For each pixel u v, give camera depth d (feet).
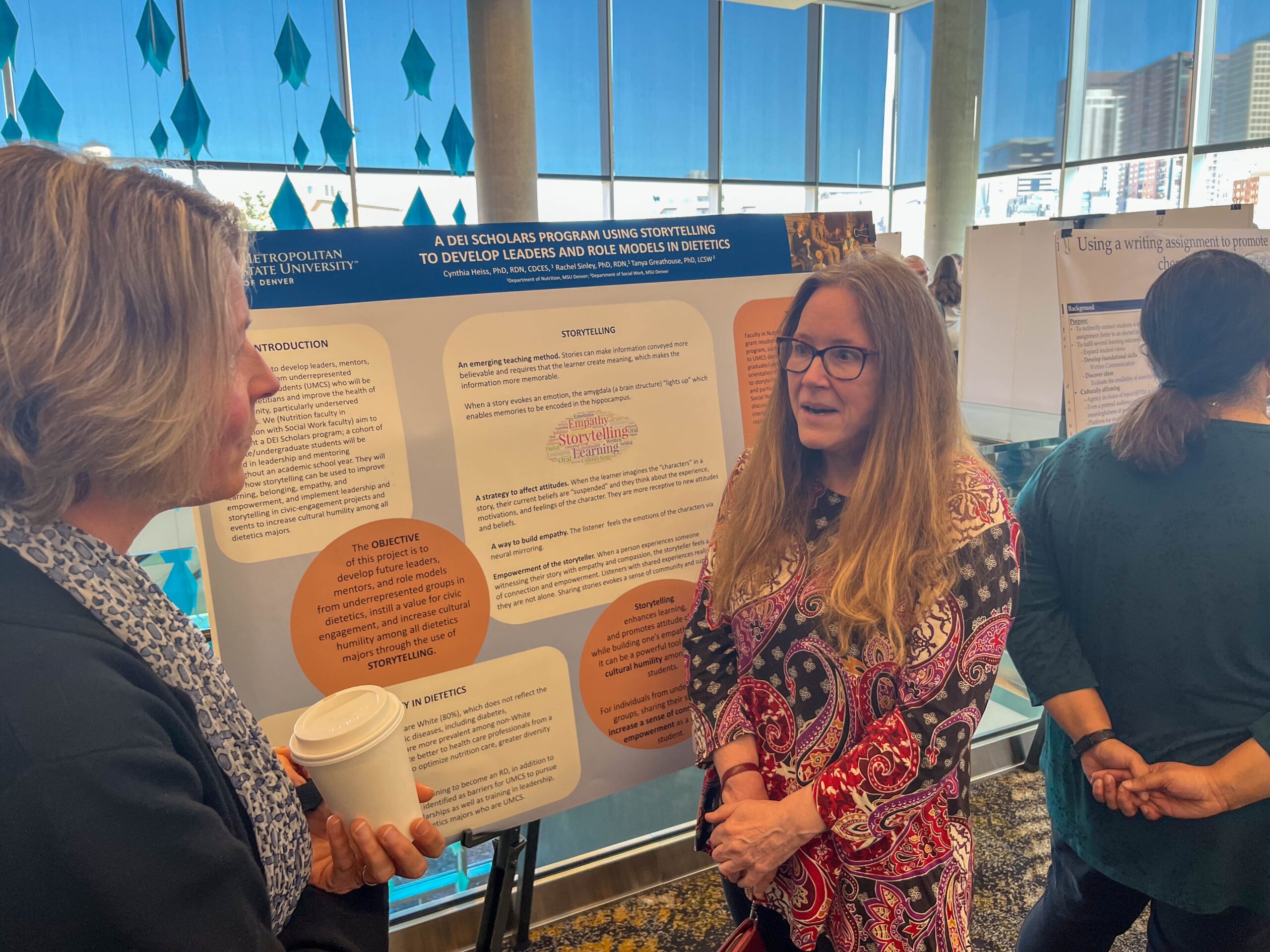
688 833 6.91
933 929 3.26
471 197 25.09
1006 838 7.27
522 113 20.13
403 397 4.11
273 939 1.92
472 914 6.05
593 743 4.67
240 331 2.08
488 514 4.33
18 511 1.70
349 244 4.00
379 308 4.06
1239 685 3.42
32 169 1.61
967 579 3.19
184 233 1.74
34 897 1.50
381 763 2.79
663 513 4.79
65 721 1.55
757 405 5.08
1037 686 3.96
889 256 3.57
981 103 28.09
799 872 3.50
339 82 22.82
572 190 27.32
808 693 3.53
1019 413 10.05
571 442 4.53
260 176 22.49
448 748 4.30
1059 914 4.23
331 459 3.98
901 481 3.31
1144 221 8.70
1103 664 3.81
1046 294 9.53
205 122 17.31
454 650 4.28
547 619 4.50
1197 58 23.25
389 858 2.81
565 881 6.40
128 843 1.58
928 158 26.78
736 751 3.72
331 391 3.96
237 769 2.21
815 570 3.56
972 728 3.22
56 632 1.64
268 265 3.82
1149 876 3.63
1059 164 27.25
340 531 4.01
